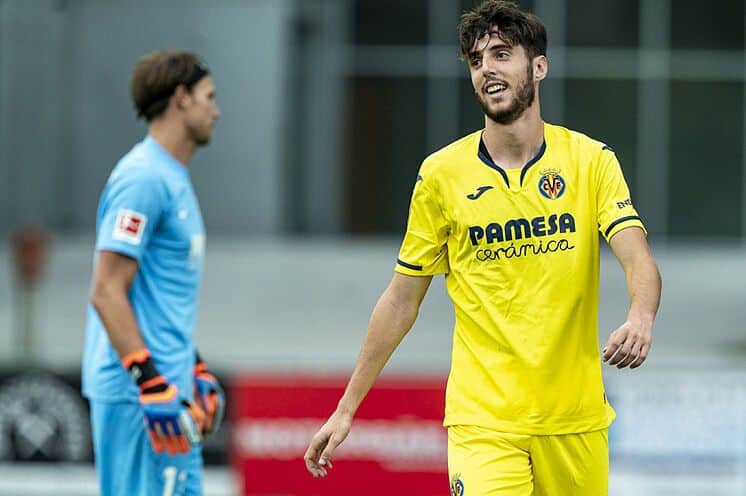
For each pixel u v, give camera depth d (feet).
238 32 261.03
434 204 48.06
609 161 47.21
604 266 233.55
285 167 265.13
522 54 46.37
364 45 263.90
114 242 54.75
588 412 47.75
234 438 85.25
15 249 154.61
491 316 47.47
